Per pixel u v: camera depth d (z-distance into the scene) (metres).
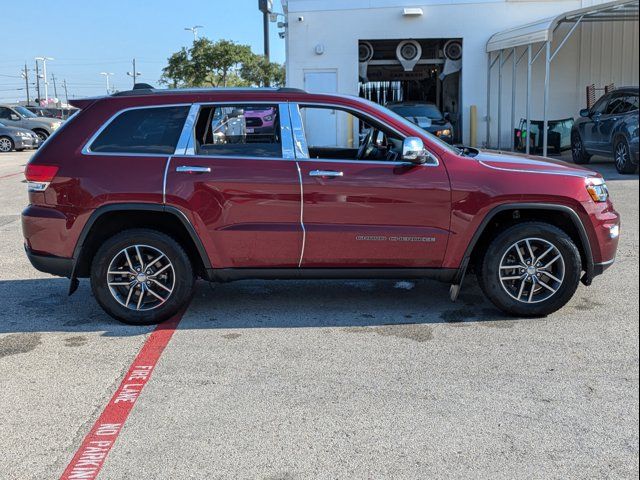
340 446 3.29
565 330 4.91
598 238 5.05
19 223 9.77
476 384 3.99
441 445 3.29
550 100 20.30
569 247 5.00
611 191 11.34
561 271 5.06
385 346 4.64
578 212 4.99
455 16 19.69
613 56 20.11
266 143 4.99
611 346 4.57
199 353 4.54
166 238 4.98
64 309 5.61
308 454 3.21
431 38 19.84
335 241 4.95
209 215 4.89
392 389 3.93
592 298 5.72
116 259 5.02
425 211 4.94
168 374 4.18
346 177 4.90
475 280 6.40
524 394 3.84
